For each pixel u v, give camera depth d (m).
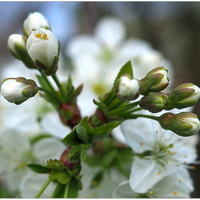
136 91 0.20
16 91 0.21
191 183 0.23
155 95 0.21
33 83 0.21
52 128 0.24
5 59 0.40
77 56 0.30
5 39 0.41
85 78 0.28
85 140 0.20
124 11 0.38
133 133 0.23
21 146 0.26
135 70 0.29
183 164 0.24
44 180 0.23
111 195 0.23
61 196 0.21
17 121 0.26
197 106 0.34
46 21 0.22
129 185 0.22
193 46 0.39
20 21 0.41
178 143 0.24
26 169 0.26
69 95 0.23
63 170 0.21
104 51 0.30
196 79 0.38
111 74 0.29
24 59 0.22
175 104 0.21
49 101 0.23
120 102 0.21
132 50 0.30
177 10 0.40
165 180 0.23
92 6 0.37
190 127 0.21
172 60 0.38
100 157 0.24
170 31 0.39
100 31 0.31
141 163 0.23
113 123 0.20
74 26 0.37
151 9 0.39
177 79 0.37
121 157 0.24
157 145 0.23
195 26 0.39
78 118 0.23
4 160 0.26
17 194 0.24
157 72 0.21
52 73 0.21
